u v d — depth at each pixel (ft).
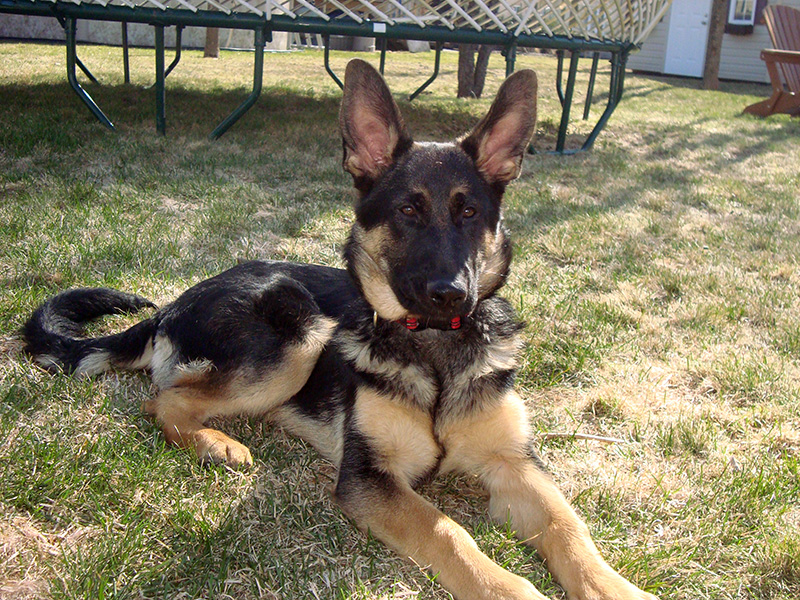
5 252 4.66
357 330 3.12
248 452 2.96
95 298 3.84
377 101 3.13
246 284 3.43
